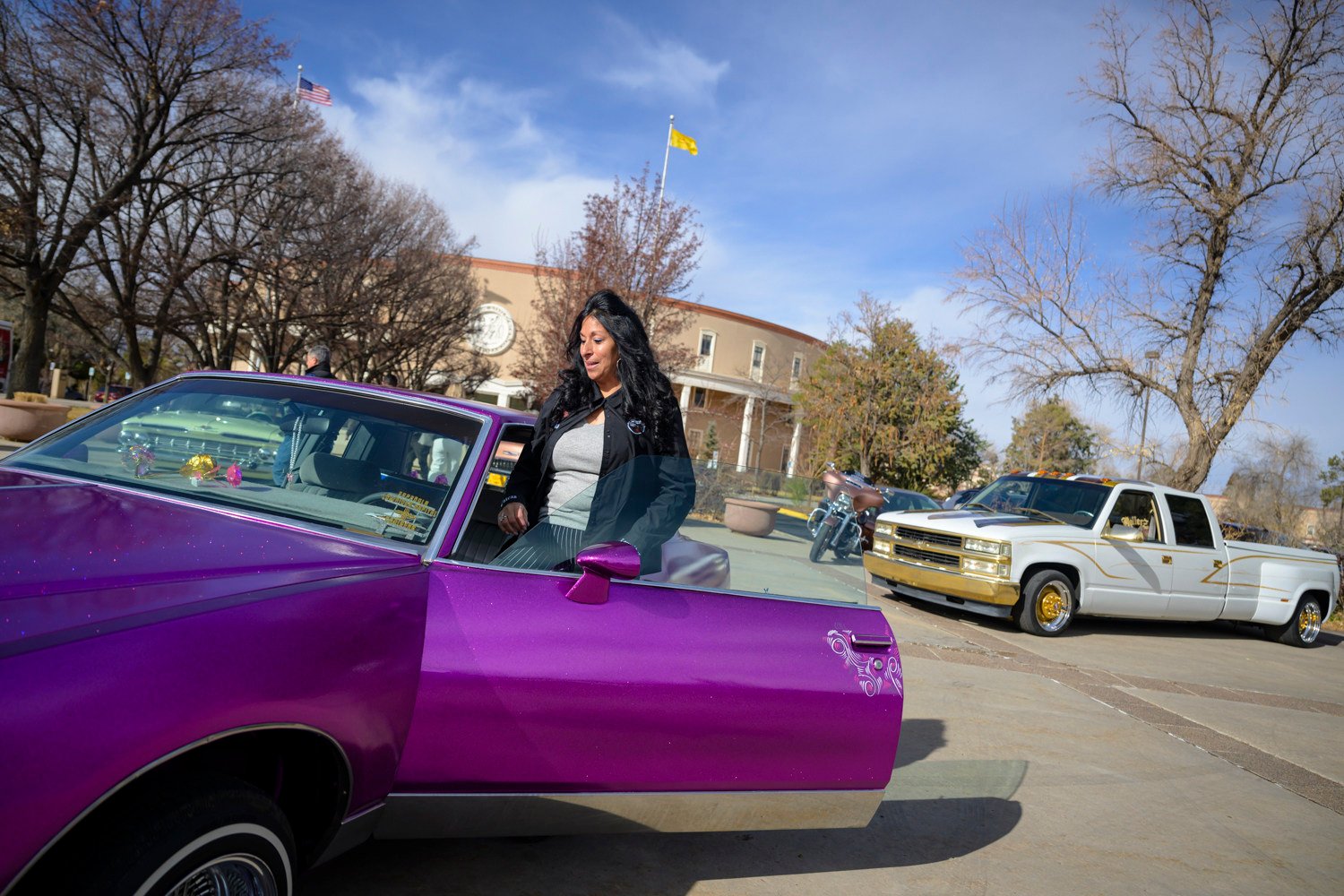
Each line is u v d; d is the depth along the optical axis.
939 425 32.12
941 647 8.09
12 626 1.56
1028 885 3.48
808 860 3.40
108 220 24.80
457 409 2.92
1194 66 18.73
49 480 2.47
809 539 3.06
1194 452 19.69
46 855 1.54
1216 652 10.23
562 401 2.98
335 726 1.92
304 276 25.27
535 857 3.04
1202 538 10.67
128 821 1.60
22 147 21.70
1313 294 18.09
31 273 22.31
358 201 26.89
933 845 3.75
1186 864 3.94
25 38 20.09
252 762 2.04
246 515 2.42
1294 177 18.20
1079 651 8.98
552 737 2.35
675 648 2.58
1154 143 19.16
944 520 9.92
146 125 22.58
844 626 2.98
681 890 3.00
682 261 19.66
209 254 24.48
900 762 4.74
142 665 1.61
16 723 1.42
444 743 2.20
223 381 3.07
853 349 32.91
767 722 2.69
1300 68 17.94
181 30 21.12
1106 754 5.44
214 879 1.77
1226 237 19.03
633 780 2.50
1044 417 48.31
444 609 2.31
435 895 2.66
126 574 1.86
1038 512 10.30
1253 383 18.92
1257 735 6.47
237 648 1.76
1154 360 20.09
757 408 53.41
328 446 2.73
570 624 2.45
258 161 24.45
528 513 2.88
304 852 2.10
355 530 2.50
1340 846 4.43
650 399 2.84
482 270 50.97
